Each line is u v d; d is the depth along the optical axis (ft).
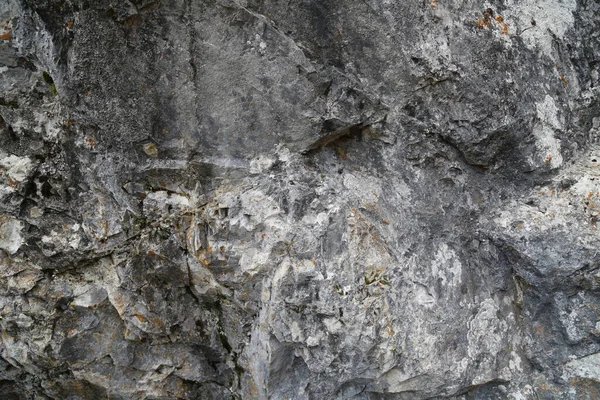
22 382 5.57
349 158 5.05
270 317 4.71
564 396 5.31
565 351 5.29
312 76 4.57
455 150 4.99
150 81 4.54
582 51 5.39
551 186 5.15
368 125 4.87
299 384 5.11
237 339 5.31
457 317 5.07
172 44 4.46
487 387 5.43
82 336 5.16
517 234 5.08
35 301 5.01
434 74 4.59
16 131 4.72
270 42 4.50
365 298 4.70
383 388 5.06
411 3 4.46
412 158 5.00
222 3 4.35
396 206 5.02
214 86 4.62
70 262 4.99
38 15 4.33
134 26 4.34
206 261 4.80
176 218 4.97
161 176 4.90
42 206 4.83
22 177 4.72
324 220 4.65
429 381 5.02
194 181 4.93
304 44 4.52
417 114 4.81
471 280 5.26
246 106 4.69
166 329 5.27
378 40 4.51
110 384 5.44
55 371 5.36
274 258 4.66
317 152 4.97
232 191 4.85
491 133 4.80
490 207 5.23
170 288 5.24
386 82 4.66
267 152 4.84
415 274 4.97
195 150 4.80
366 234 4.80
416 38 4.52
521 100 4.83
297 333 4.69
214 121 4.72
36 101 4.75
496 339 5.28
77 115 4.58
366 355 4.72
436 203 5.11
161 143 4.75
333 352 4.73
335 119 4.70
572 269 4.93
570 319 5.16
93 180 4.80
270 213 4.64
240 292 4.94
